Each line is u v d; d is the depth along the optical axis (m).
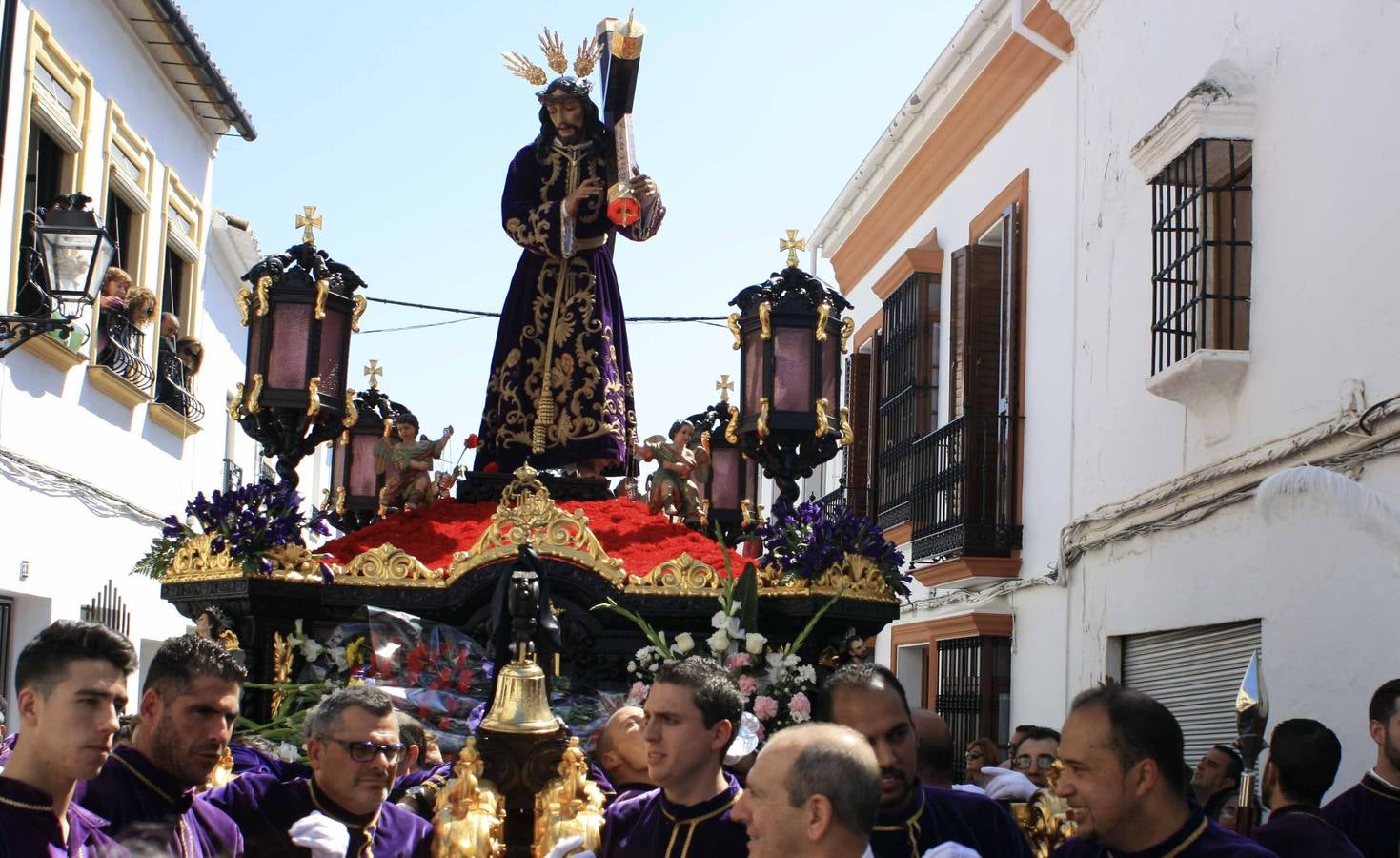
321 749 4.25
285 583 6.15
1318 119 8.24
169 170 14.52
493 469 7.49
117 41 12.87
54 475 11.48
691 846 3.89
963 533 12.77
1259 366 8.78
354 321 7.14
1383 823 5.00
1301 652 8.07
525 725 5.02
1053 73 12.30
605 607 6.14
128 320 12.91
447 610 6.27
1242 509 8.84
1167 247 9.68
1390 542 7.08
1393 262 7.43
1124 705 3.42
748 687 5.93
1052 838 4.80
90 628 3.30
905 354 15.20
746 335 7.13
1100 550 11.01
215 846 3.85
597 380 7.47
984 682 13.09
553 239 7.41
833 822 2.94
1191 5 9.83
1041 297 12.46
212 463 16.92
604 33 7.41
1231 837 3.39
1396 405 7.32
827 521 6.56
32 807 3.19
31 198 11.33
